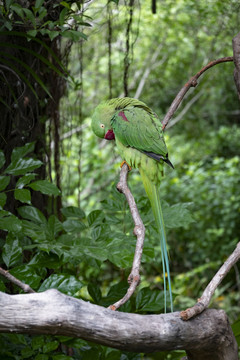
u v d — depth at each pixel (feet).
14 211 11.61
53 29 10.64
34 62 11.64
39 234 9.42
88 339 5.88
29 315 5.65
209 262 31.50
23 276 8.60
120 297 10.31
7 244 8.93
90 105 35.94
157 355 10.34
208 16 25.55
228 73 34.24
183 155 40.16
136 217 7.25
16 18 10.87
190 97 38.81
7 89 11.19
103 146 38.50
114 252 9.14
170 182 35.12
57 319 5.68
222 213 32.40
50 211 12.72
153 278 28.53
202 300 6.41
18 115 11.45
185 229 32.55
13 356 8.94
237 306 26.55
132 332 5.89
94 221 10.33
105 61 32.53
